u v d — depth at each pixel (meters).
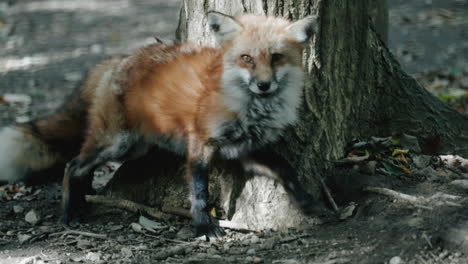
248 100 8.80
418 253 7.80
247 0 9.53
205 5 9.98
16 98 18.50
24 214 10.65
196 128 9.03
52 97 18.80
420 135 10.80
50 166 11.04
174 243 9.07
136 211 10.02
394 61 11.12
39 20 31.55
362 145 10.09
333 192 9.70
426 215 8.59
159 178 10.23
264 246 8.62
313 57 9.48
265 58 8.55
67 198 10.05
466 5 30.44
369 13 10.63
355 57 10.16
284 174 9.27
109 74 9.94
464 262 7.56
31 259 8.33
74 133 10.77
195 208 9.21
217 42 9.11
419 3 31.86
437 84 17.94
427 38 24.30
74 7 35.25
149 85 9.41
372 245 8.20
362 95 10.48
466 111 15.18
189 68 9.14
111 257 8.51
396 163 10.12
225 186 9.90
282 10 9.38
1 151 10.71
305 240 8.70
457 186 9.48
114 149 9.88
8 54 24.83
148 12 33.12
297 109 9.29
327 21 9.49
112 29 28.81
